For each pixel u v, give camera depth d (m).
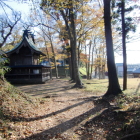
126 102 7.25
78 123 5.91
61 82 23.38
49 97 11.50
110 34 9.70
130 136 4.02
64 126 5.64
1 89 7.58
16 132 4.77
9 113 5.93
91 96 11.24
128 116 5.16
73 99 10.49
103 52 32.66
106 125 5.24
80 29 19.67
